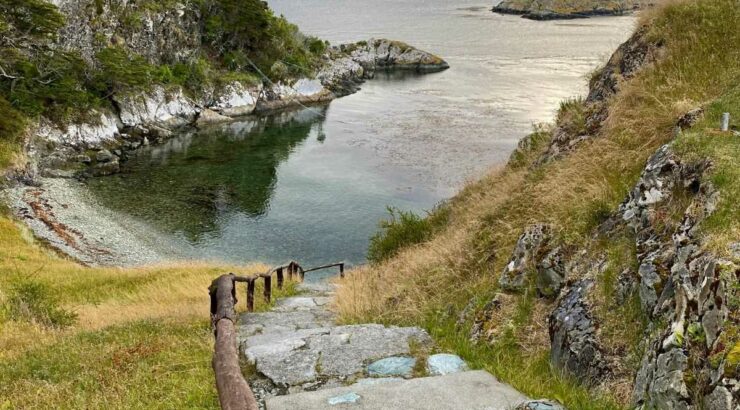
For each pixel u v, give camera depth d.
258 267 23.28
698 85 11.80
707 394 4.30
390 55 111.00
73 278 21.45
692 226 6.03
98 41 69.31
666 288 5.81
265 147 60.19
